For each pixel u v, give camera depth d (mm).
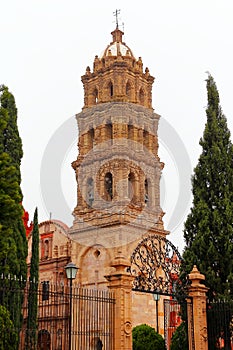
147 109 60375
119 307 26188
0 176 26406
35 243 40312
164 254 31734
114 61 60344
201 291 30688
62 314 34812
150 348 36250
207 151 36750
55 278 60625
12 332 27203
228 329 30688
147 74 63625
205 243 33594
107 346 26562
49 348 36969
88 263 54844
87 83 62500
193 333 30000
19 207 27594
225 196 34812
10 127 35625
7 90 29672
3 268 29359
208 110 37750
